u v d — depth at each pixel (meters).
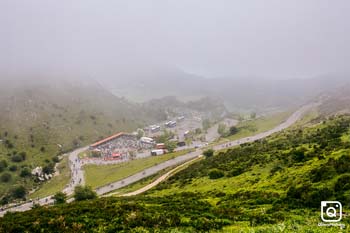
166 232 35.69
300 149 84.25
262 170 84.00
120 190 178.75
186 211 45.84
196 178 105.06
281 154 92.62
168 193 92.75
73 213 44.03
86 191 132.50
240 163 103.19
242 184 75.25
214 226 37.44
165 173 185.75
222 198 60.62
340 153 65.62
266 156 98.06
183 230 36.06
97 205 48.97
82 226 38.91
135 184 188.25
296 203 47.31
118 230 37.50
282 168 76.94
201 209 47.97
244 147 151.62
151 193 102.94
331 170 53.59
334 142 84.62
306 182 54.66
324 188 47.34
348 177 47.91
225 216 42.31
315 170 58.53
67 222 40.25
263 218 40.28
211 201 59.25
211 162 130.50
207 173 105.94
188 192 78.38
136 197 69.25
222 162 120.25
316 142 99.06
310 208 44.75
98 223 39.81
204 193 74.69
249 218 40.72
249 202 52.62
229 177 90.69
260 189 63.47
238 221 39.62
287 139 134.38
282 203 48.91
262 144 139.12
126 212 44.25
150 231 36.34
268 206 49.22
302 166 69.69
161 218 40.53
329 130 118.06
